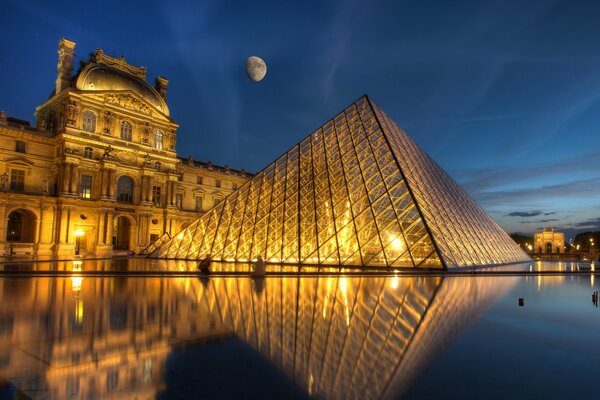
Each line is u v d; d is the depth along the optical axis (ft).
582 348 34.88
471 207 234.58
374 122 186.29
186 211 332.80
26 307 52.80
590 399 23.27
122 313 48.65
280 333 39.04
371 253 142.20
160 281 90.33
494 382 26.12
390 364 29.78
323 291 72.90
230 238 181.57
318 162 185.16
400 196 150.30
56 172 263.70
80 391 23.62
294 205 172.55
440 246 138.41
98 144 271.49
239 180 397.80
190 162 366.22
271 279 97.04
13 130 251.19
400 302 60.29
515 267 184.24
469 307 56.95
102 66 288.10
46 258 201.26
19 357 30.19
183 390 23.97
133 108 294.87
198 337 36.88
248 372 27.43
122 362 29.27
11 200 238.68
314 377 26.68
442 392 24.22
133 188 293.23
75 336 36.81
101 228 265.75
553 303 62.69
